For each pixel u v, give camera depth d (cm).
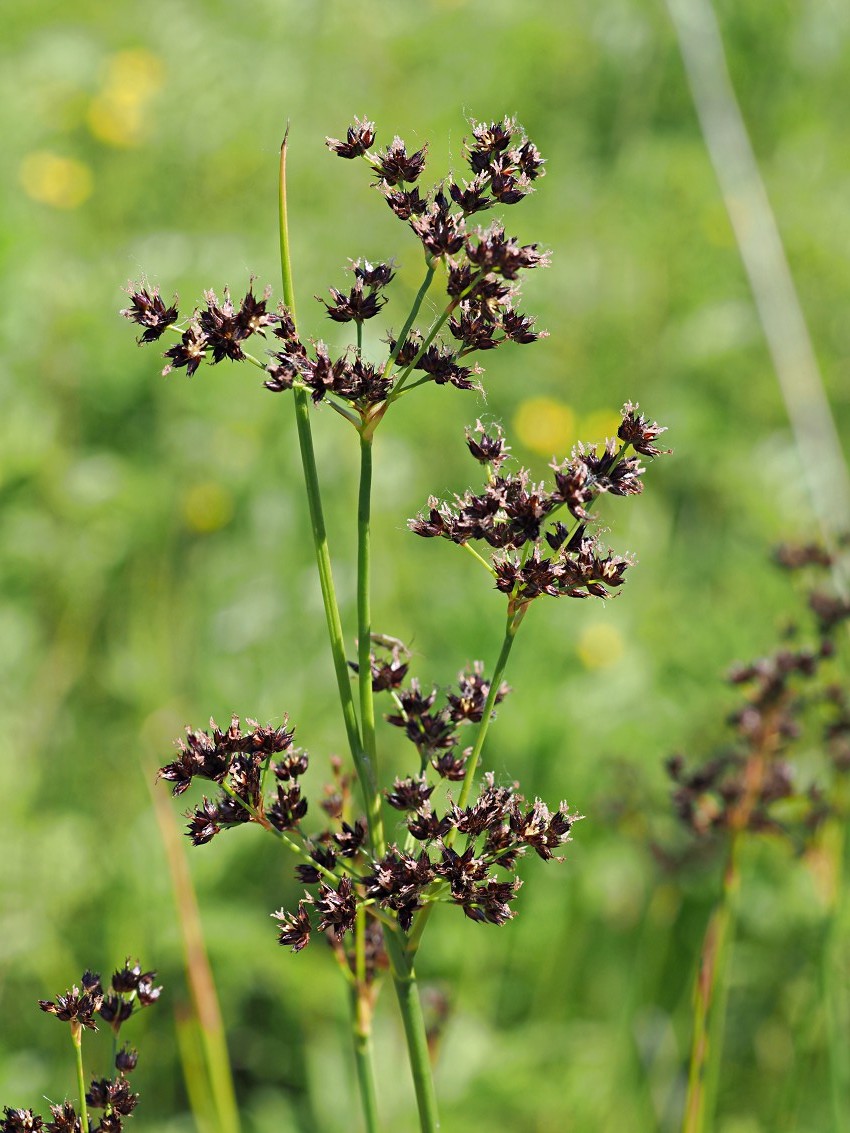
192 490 116
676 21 113
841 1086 69
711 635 107
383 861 52
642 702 100
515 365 133
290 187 146
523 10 162
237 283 129
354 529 114
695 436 125
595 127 155
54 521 112
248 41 162
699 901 90
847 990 81
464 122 151
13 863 86
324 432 119
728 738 92
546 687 99
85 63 164
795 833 68
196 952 66
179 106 154
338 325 124
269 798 53
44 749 100
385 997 87
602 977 90
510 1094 80
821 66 164
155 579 112
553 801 94
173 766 53
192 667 108
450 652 104
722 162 105
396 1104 81
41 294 123
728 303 136
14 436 111
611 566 53
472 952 87
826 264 138
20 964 84
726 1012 87
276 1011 88
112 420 121
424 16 170
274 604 110
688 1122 64
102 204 145
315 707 102
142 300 52
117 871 88
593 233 141
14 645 105
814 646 73
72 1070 82
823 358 132
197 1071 69
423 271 132
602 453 53
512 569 53
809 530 105
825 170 155
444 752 54
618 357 133
